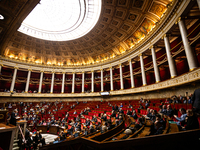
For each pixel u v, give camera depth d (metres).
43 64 27.64
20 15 14.36
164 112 6.27
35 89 28.27
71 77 30.36
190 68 9.52
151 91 15.71
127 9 15.68
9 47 23.41
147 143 1.89
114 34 20.64
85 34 22.20
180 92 11.42
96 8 17.84
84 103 22.58
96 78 27.36
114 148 1.93
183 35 10.24
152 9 14.07
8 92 22.70
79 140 2.57
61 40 24.33
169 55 12.56
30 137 7.52
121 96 21.16
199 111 2.83
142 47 17.75
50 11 22.08
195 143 1.97
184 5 9.97
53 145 3.76
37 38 23.52
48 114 17.39
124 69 24.42
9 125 3.40
